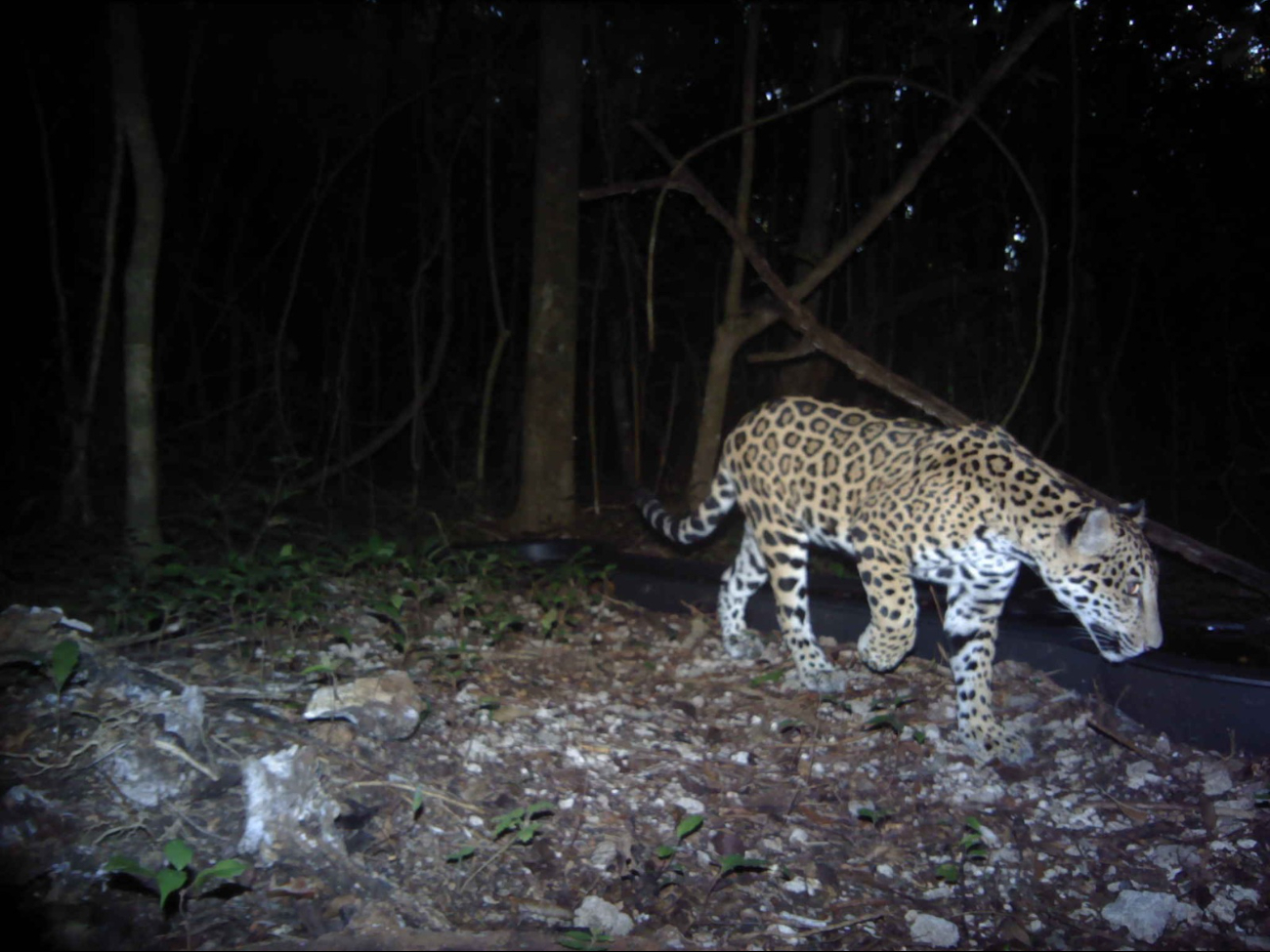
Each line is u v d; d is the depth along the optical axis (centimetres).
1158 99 391
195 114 450
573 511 372
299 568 224
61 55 409
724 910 132
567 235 358
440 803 146
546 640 230
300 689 167
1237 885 138
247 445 438
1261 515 413
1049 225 423
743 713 198
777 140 435
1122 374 496
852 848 150
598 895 133
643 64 433
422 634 216
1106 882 142
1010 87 394
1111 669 194
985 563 183
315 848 127
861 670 219
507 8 410
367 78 423
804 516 214
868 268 405
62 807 126
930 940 129
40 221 448
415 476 389
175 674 171
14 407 416
